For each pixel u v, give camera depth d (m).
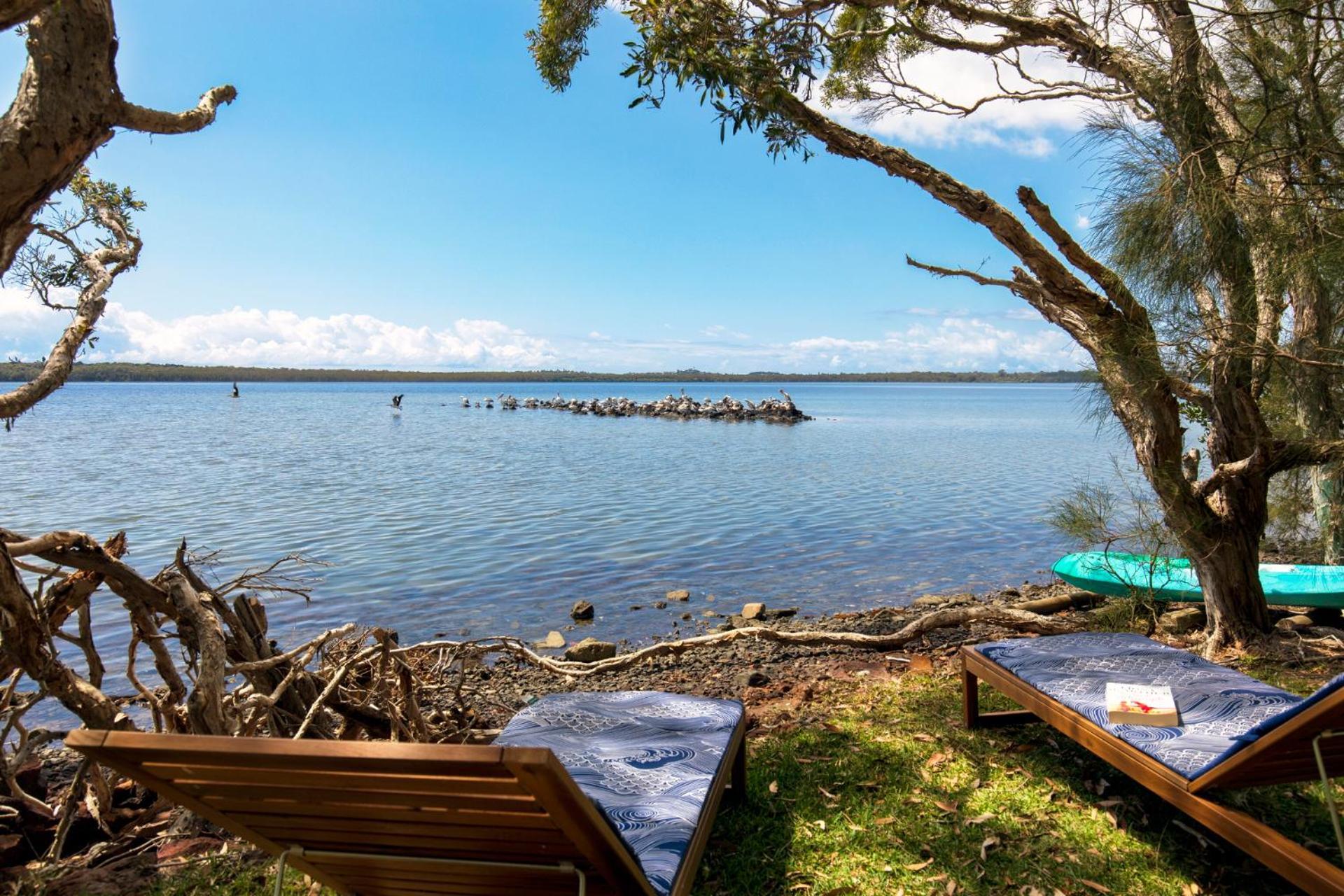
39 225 4.39
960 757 4.21
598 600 10.84
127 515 17.75
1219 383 5.72
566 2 7.66
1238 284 4.83
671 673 7.44
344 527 16.31
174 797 2.08
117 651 8.45
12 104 2.61
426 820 2.09
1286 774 2.81
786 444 40.12
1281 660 5.66
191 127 3.08
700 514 17.89
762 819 3.63
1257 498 5.93
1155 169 4.70
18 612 3.76
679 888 2.28
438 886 2.45
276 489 22.34
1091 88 6.53
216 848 3.72
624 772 3.03
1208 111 4.84
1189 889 3.01
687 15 4.90
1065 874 3.12
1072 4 5.79
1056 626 7.01
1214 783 2.76
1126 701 3.37
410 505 19.25
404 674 5.02
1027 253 5.86
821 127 5.91
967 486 22.73
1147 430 5.90
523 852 2.19
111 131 2.81
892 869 3.20
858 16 5.27
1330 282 4.43
